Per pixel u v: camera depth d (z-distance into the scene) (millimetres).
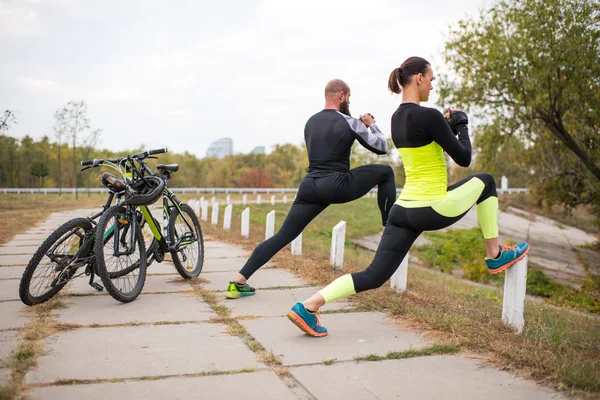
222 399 2568
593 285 14609
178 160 68188
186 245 5727
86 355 3174
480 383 2838
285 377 2906
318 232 19078
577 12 12914
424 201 3396
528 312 5926
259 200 30516
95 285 4914
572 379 2766
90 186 48938
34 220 15766
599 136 13859
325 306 4598
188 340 3541
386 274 3580
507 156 15625
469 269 15234
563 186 18234
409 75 3471
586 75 12906
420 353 3336
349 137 4457
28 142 59312
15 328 3732
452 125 3645
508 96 14367
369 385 2795
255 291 5211
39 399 2494
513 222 28922
